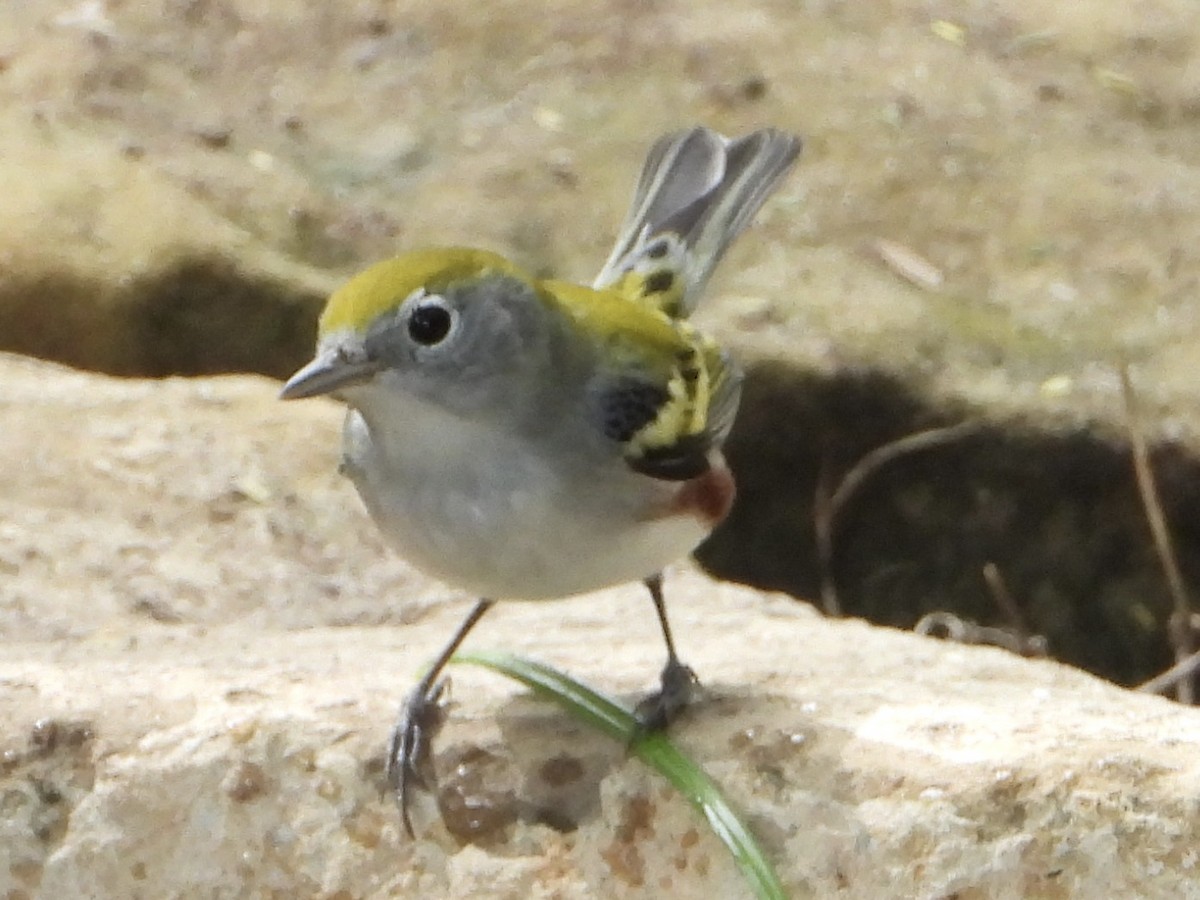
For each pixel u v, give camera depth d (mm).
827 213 16672
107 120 16469
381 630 10016
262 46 18203
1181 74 19016
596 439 7418
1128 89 18734
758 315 15102
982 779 7020
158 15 18266
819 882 7152
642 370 7609
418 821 7477
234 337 14523
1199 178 17578
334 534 11281
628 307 8016
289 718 7621
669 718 7562
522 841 7457
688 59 18312
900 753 7203
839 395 14422
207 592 10586
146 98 17062
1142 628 14391
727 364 8477
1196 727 7801
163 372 14516
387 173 16781
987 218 16766
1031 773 7020
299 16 18641
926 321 15312
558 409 7387
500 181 16781
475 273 7215
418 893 7484
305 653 9227
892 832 7047
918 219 16703
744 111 17734
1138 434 13180
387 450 7340
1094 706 8109
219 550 11000
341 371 7098
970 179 17172
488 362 7195
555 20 18766
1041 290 16000
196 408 12469
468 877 7445
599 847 7406
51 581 10461
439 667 7660
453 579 7539
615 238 16234
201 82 17594
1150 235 16734
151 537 11023
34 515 11078
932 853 6996
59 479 11477
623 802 7387
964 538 14516
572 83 18062
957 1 19781
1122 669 14461
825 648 9227
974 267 16219
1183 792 6953
